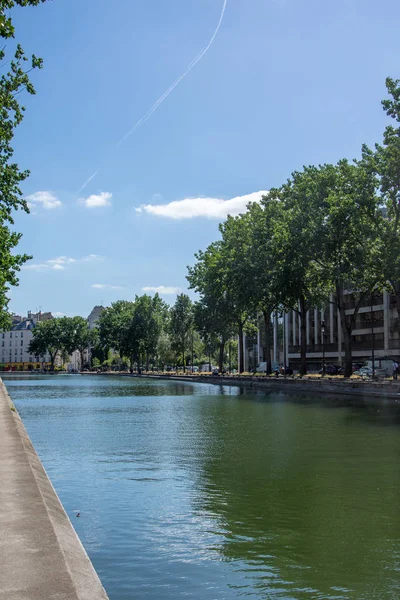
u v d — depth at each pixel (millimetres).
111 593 6883
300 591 6992
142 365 164500
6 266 41344
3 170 29781
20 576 4398
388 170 41250
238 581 7262
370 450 17234
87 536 9117
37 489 7590
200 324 87500
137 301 138375
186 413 30953
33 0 14922
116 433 22250
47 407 36844
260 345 126375
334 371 75062
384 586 7125
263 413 29750
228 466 14930
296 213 51531
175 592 6922
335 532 9297
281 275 53750
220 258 69938
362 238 47312
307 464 15062
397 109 40219
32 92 23594
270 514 10359
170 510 10609
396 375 49125
